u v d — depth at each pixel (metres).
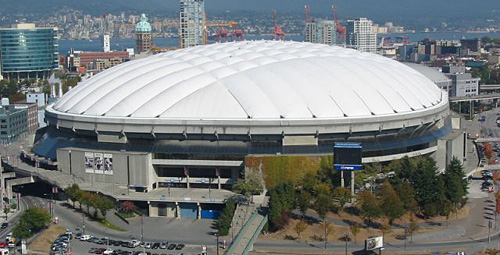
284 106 157.25
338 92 164.12
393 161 156.75
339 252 120.69
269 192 141.50
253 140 155.38
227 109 156.62
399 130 166.25
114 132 160.25
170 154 155.88
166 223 143.75
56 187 157.00
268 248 122.94
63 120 169.88
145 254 121.81
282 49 198.88
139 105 162.88
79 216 147.38
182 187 157.75
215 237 132.50
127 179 155.00
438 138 176.00
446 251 120.88
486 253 119.31
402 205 133.25
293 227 132.50
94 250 124.38
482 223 138.50
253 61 179.88
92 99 173.62
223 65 176.88
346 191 137.12
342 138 159.88
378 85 173.62
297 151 153.50
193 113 157.00
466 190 150.38
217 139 155.88
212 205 146.62
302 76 168.25
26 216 131.38
